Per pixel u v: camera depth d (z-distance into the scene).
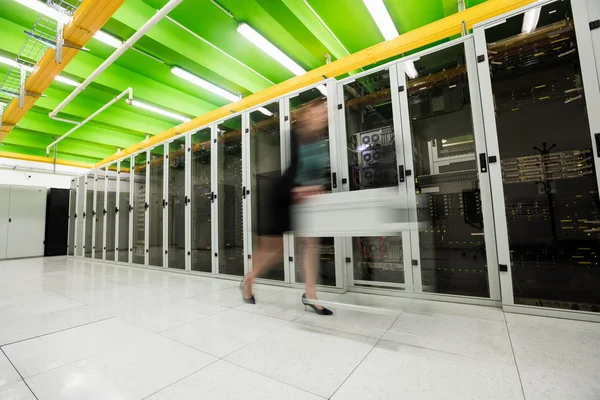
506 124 2.40
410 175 2.76
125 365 1.48
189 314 2.36
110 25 4.17
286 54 5.08
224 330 1.97
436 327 1.92
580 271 2.08
